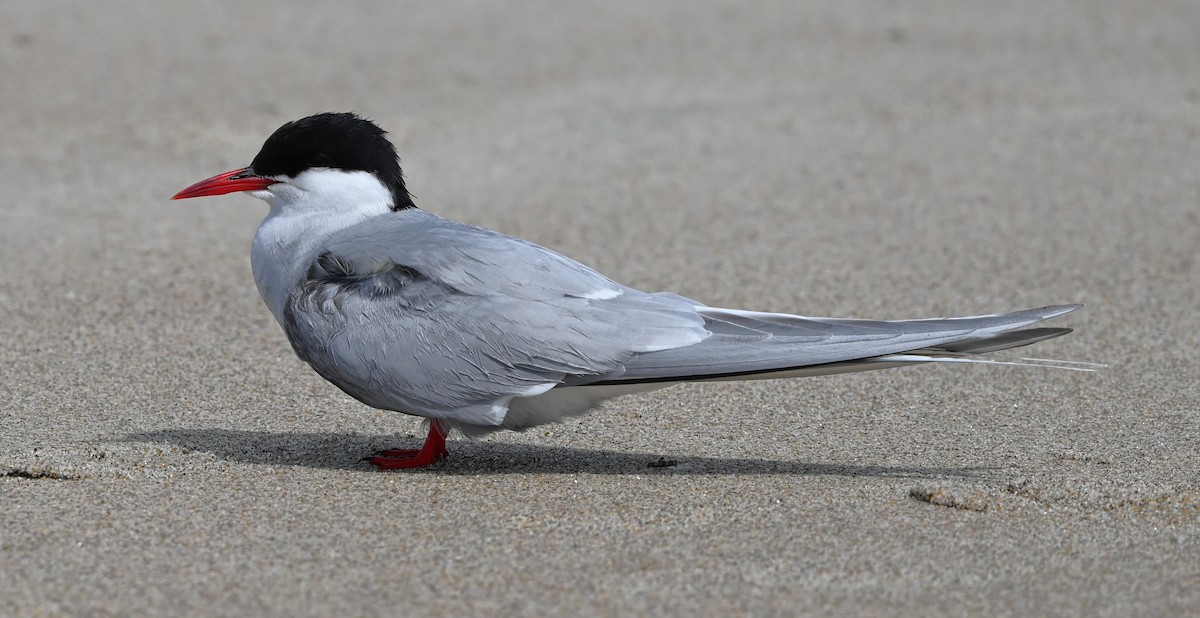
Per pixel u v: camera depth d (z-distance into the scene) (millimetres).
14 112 19391
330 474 8719
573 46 23766
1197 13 26250
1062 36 24641
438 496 8352
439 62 22516
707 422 9961
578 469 8914
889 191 16641
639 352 8250
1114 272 13805
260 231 9320
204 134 18562
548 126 19375
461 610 6797
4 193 16406
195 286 13469
